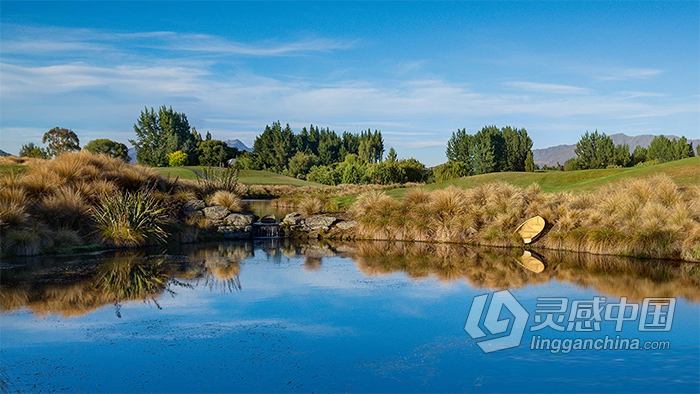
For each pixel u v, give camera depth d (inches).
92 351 251.4
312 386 211.6
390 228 764.0
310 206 879.7
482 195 782.5
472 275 456.8
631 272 463.8
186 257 560.7
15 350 251.6
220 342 267.0
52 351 250.7
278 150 4439.0
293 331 286.7
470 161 3385.8
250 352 251.9
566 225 651.5
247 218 791.1
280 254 597.0
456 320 309.0
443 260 551.5
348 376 222.2
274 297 369.7
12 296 358.0
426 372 225.9
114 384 211.9
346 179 2425.0
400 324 300.5
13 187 598.5
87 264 488.1
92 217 625.0
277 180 2802.7
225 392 205.0
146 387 209.5
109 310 328.2
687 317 308.8
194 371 227.0
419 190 838.5
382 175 2176.4
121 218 626.5
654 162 2596.0
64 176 687.7
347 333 283.9
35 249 532.4
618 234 584.4
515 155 3383.4
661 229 553.0
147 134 4269.2
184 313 323.0
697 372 218.5
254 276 451.2
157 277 435.5
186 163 3676.2
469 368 230.1
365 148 4306.1
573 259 551.5
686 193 699.4
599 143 3233.3
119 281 414.9
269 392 205.2
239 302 354.0
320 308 338.0
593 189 936.3
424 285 412.8
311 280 434.6
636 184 706.2
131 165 836.0
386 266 510.0
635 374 218.1
